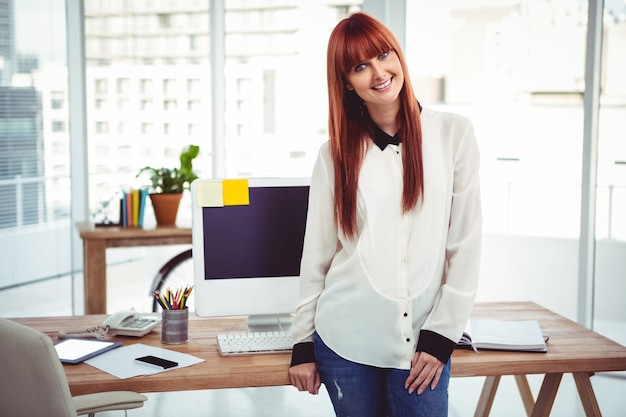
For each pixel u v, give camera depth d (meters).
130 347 2.38
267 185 2.60
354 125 2.08
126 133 5.43
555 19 4.39
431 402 1.99
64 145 5.30
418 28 4.83
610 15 4.21
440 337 1.98
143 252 5.49
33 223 5.23
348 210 2.06
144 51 5.39
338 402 2.08
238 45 5.32
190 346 2.40
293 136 5.32
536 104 4.50
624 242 4.28
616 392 3.88
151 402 3.71
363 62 1.96
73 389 2.08
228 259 2.60
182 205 5.46
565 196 4.46
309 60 5.22
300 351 2.16
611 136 4.27
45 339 1.84
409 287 2.01
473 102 4.71
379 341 2.02
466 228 2.03
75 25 5.27
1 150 5.07
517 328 2.44
